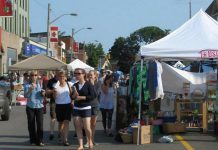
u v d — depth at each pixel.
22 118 21.38
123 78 34.22
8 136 15.05
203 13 15.17
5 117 20.19
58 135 14.24
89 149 11.87
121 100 15.27
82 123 11.77
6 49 46.59
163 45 13.50
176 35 14.11
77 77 11.62
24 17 58.56
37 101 12.86
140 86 13.48
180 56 13.36
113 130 16.36
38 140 12.95
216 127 15.19
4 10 39.78
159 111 15.81
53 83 13.20
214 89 15.75
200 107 15.78
